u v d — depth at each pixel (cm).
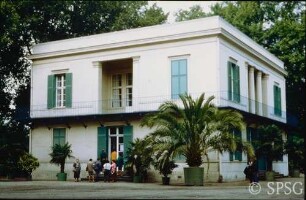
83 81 2781
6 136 2764
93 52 2762
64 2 3381
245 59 2773
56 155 2581
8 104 3331
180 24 2494
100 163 2472
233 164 2397
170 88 2480
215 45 2377
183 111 1933
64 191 1474
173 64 2489
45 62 2942
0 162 2552
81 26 3719
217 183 2125
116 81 2880
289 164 3462
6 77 3241
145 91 2555
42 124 2886
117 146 2664
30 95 3150
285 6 4162
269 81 3234
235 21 3991
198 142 1931
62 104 2877
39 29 3444
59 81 2916
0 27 2772
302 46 3747
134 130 2553
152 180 2400
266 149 2473
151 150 1941
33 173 2864
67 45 2866
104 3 3675
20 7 2994
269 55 3291
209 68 2378
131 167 2342
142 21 3825
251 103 2809
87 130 2727
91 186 1839
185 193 1371
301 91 4100
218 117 1922
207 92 2366
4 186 1808
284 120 3478
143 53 2588
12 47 3056
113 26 3706
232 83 2531
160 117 1917
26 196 1209
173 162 2105
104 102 2825
